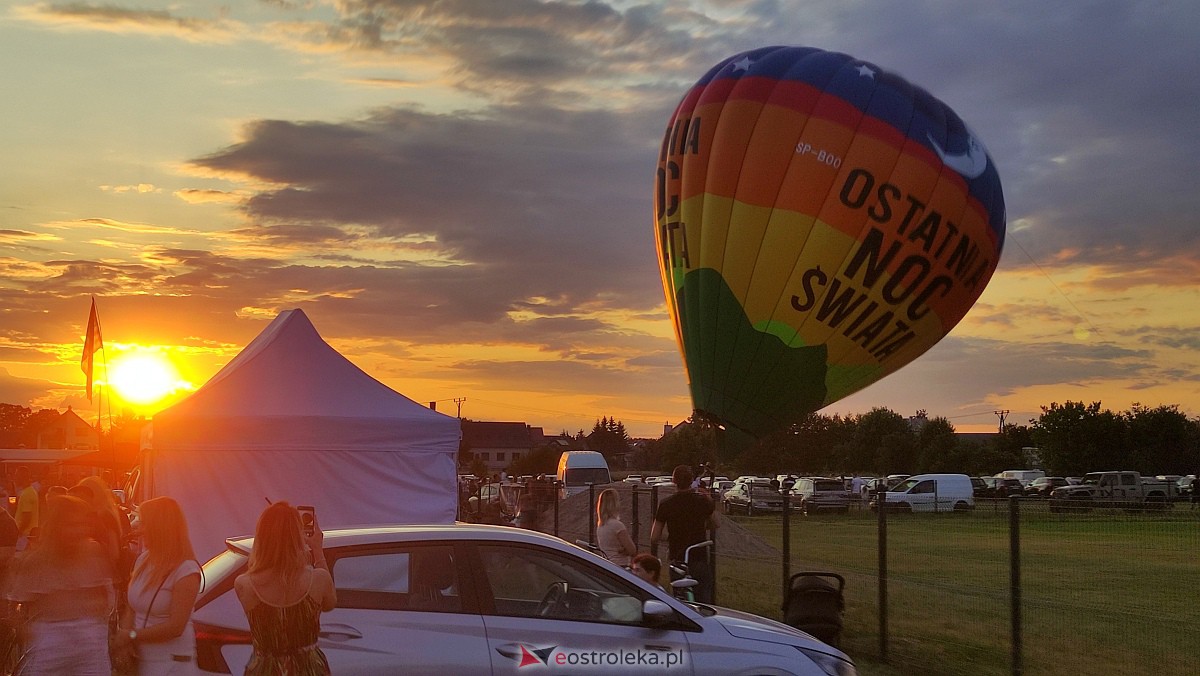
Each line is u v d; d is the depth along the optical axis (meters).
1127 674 9.66
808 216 13.06
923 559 20.08
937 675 9.59
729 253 13.41
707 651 5.95
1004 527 25.91
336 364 12.79
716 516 10.03
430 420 12.34
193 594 5.36
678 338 14.40
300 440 11.83
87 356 23.30
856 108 13.22
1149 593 15.93
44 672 5.72
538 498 23.77
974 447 85.62
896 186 12.99
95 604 5.88
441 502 12.27
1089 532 12.25
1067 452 70.31
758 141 13.30
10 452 56.91
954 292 13.49
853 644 11.09
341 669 5.38
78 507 5.94
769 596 14.50
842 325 13.23
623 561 9.61
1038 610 13.65
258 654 4.85
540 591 5.93
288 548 4.88
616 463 131.38
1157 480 48.69
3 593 7.11
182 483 11.43
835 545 23.50
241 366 12.31
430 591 5.74
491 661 5.62
